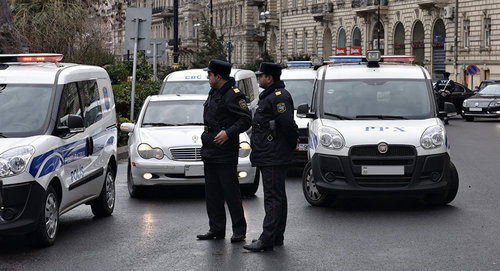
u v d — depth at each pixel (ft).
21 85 37.17
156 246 33.96
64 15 98.43
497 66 196.03
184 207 45.09
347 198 47.62
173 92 67.92
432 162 42.24
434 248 32.91
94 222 40.55
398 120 45.14
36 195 33.01
